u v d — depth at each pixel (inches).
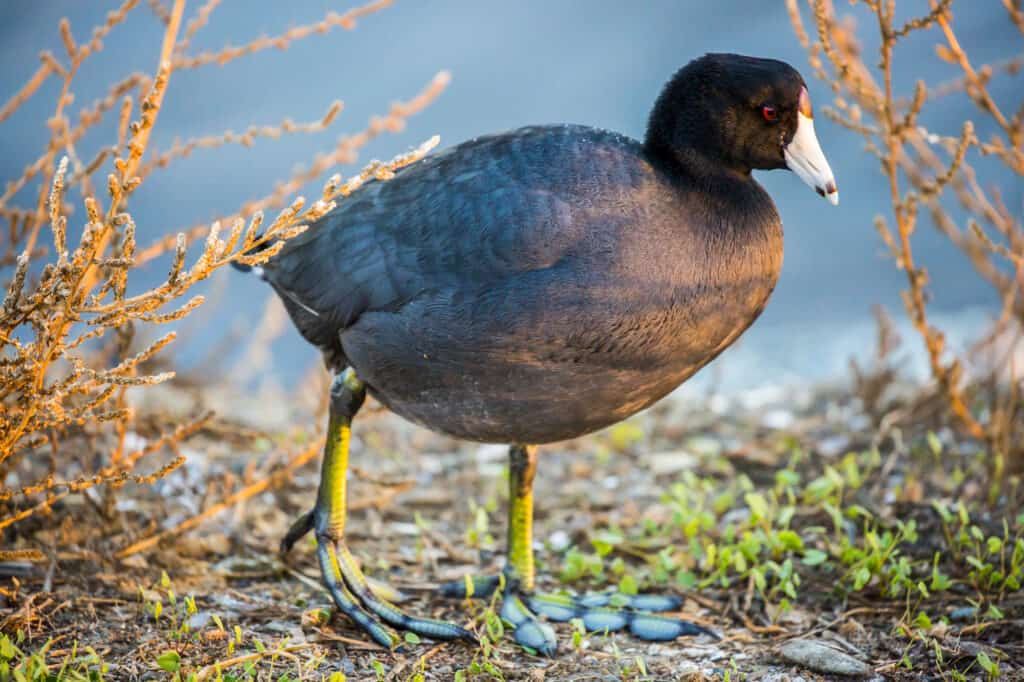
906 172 421.1
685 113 299.7
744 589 341.4
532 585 335.6
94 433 369.4
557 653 307.1
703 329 289.7
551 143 295.1
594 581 356.8
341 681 268.1
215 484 383.9
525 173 288.4
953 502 392.8
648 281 279.9
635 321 280.4
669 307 282.8
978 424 443.2
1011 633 304.3
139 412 413.1
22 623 296.5
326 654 298.7
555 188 284.4
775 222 304.3
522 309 277.6
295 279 316.2
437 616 330.3
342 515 323.9
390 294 293.4
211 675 275.9
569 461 466.6
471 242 283.7
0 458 283.3
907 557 352.2
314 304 311.1
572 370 284.8
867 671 287.6
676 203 290.5
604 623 322.3
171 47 289.1
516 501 333.7
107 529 354.0
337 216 312.8
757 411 529.0
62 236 260.4
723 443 482.9
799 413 518.9
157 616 300.2
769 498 411.2
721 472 443.8
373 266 297.3
